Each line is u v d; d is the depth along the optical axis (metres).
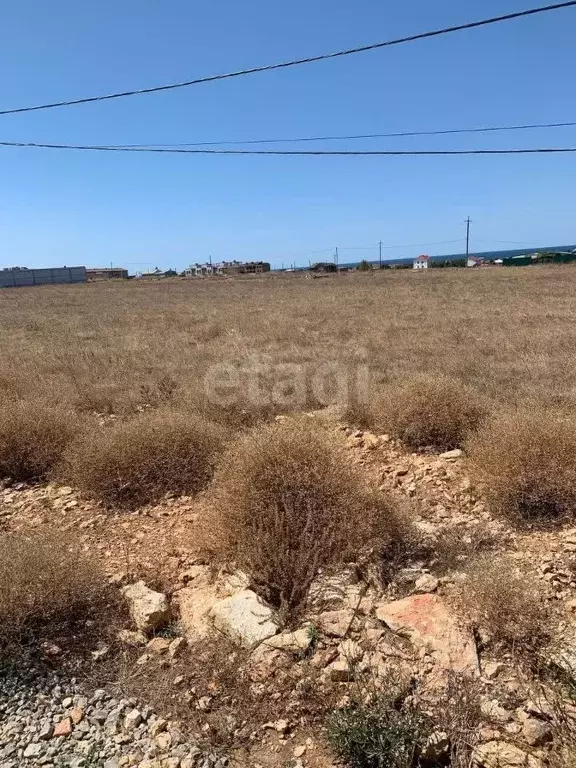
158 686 2.79
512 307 19.89
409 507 4.38
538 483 4.24
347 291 33.94
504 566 3.36
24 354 12.34
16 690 2.77
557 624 2.97
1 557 3.34
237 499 3.89
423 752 2.29
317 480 3.89
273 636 2.97
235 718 2.57
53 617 3.18
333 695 2.62
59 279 87.12
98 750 2.42
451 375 8.98
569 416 5.31
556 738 2.33
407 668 2.70
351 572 3.46
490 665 2.72
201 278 82.00
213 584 3.60
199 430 5.60
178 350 12.55
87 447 5.35
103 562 3.91
